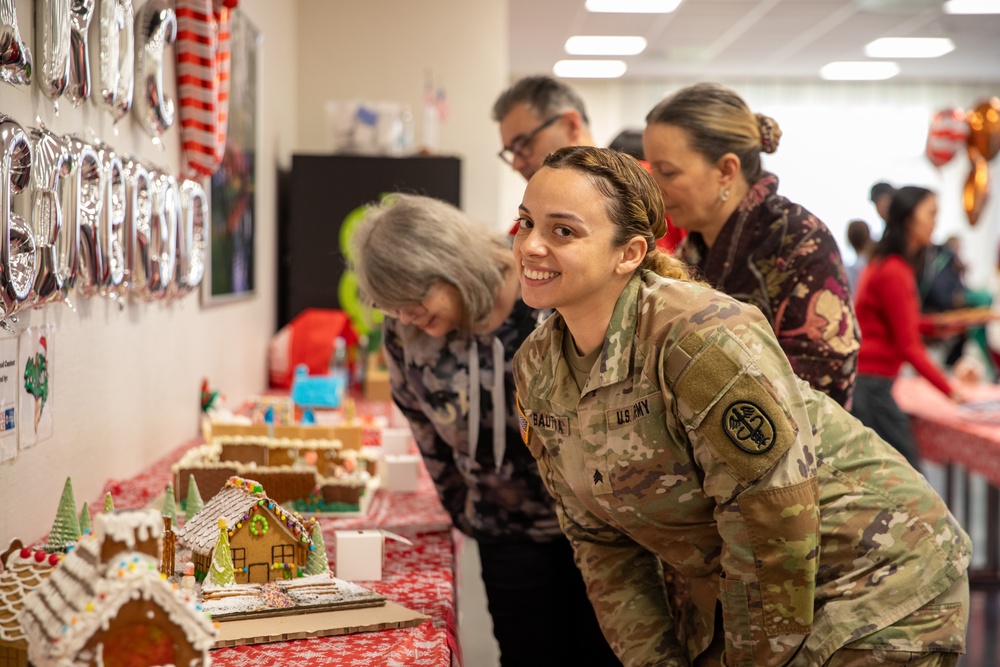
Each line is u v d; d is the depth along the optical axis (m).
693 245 2.02
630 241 1.23
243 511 1.47
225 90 2.75
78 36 1.73
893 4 7.32
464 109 5.27
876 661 1.27
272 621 1.35
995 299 10.33
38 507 1.68
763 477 1.18
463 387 1.87
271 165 4.37
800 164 10.99
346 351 4.40
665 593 1.49
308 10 5.18
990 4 7.34
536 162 2.57
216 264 3.11
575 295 1.21
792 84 10.88
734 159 1.82
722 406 1.17
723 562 1.25
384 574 1.68
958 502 5.78
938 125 7.05
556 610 2.00
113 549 0.91
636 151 2.70
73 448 1.86
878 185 5.18
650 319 1.24
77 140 1.75
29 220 1.55
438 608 1.48
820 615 1.28
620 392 1.26
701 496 1.29
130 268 2.11
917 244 3.79
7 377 1.52
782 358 1.23
